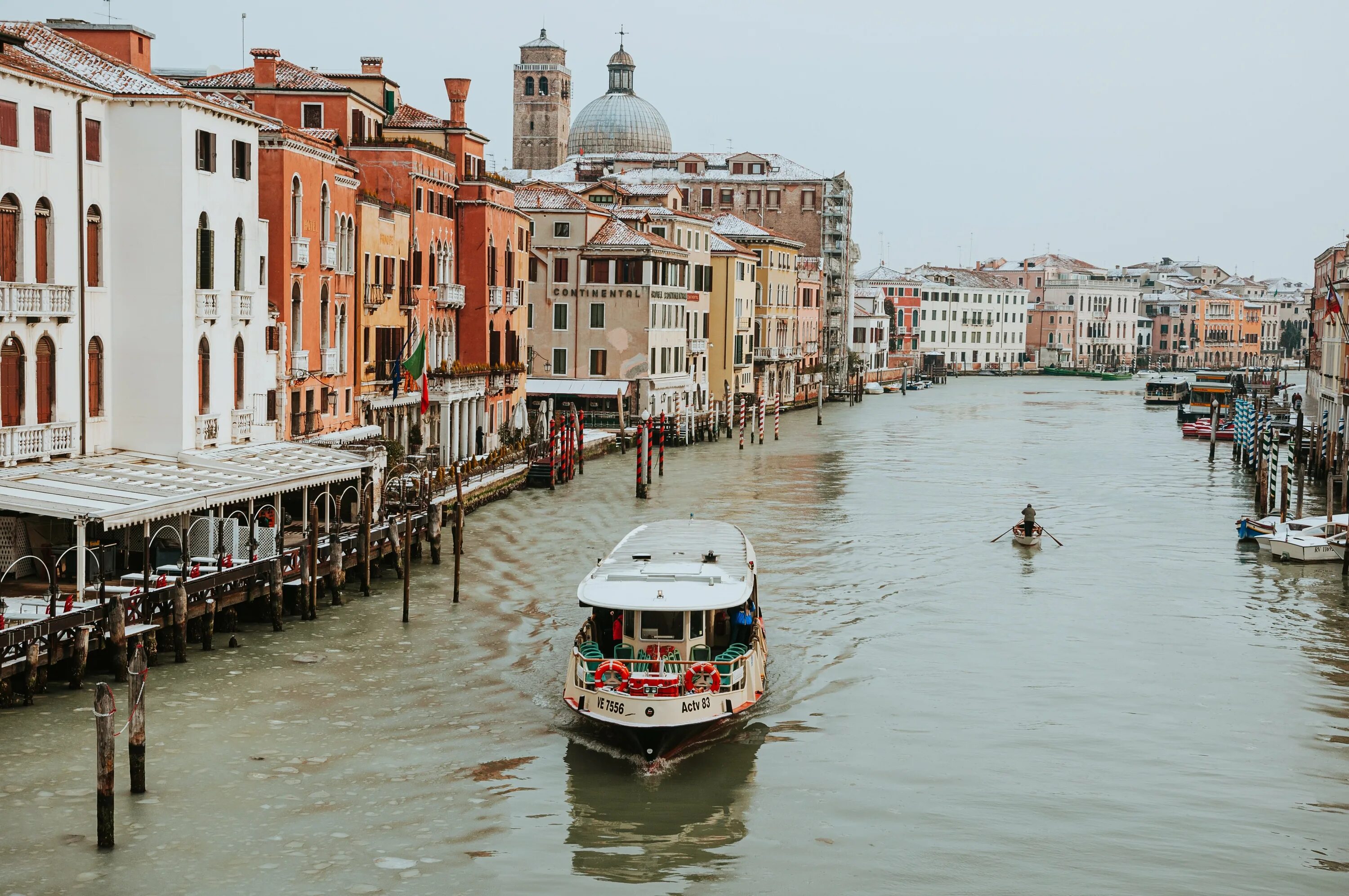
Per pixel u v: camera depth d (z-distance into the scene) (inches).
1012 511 2258.9
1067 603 1535.4
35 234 1309.1
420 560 1702.8
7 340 1268.5
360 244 2011.6
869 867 846.5
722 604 1104.8
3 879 789.2
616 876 827.4
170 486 1293.1
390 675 1186.0
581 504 2244.1
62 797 896.3
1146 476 2827.3
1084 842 886.4
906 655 1307.8
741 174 5359.3
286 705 1094.4
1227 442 3688.5
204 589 1211.9
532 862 841.5
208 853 832.3
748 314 4367.6
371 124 2365.9
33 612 1117.1
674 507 2231.8
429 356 2399.1
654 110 5797.2
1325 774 1006.4
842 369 5753.0
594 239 3366.1
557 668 1224.2
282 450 1604.3
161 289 1433.3
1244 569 1749.5
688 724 1004.6
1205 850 876.6
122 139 1421.0
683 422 3449.8
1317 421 3462.1
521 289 2893.7
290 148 1729.8
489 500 2230.6
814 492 2466.8
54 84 1312.7
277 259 1734.7
